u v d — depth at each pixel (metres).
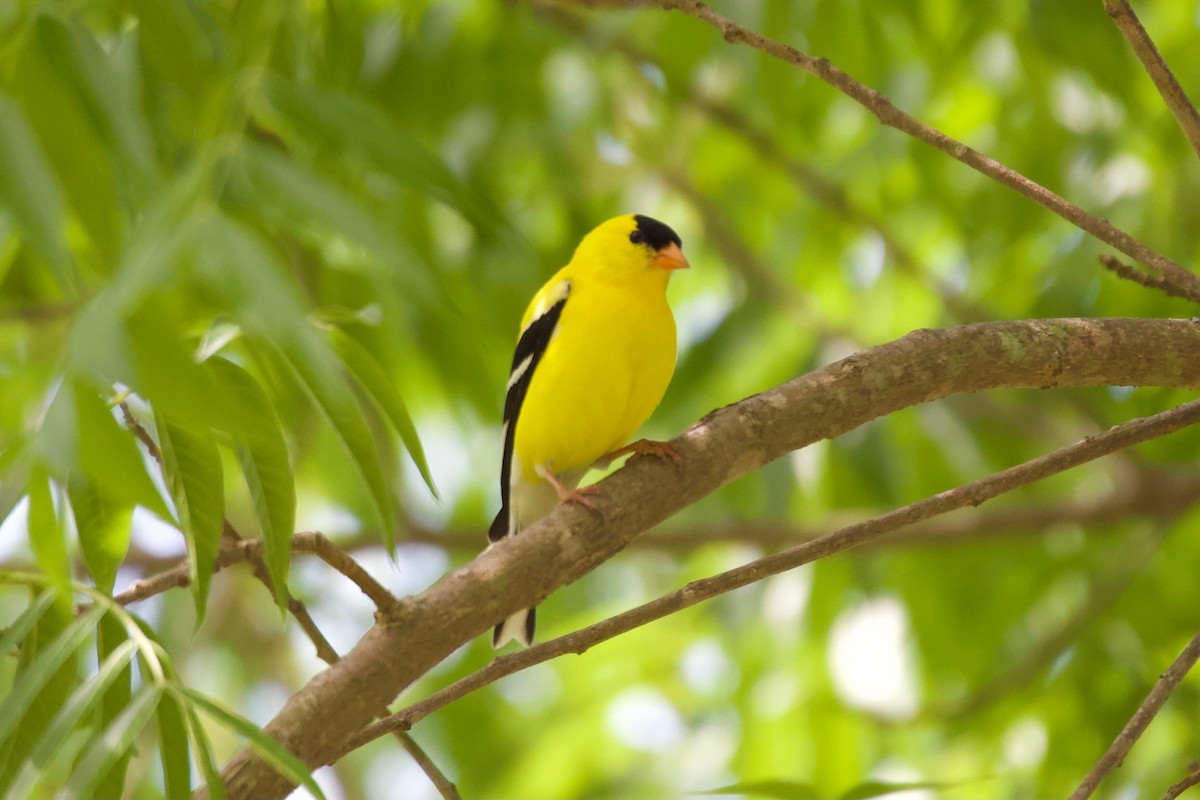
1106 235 5.55
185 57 5.69
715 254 14.73
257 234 5.29
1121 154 12.24
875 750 12.13
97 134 4.71
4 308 7.04
